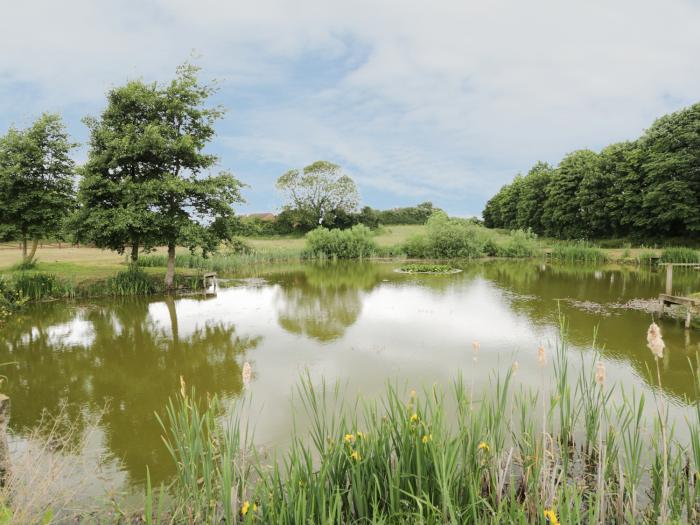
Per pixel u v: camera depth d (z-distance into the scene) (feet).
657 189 108.88
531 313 42.16
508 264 98.58
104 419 20.34
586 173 132.26
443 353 29.14
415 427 10.88
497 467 12.09
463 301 49.44
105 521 12.33
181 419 11.84
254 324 39.60
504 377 23.93
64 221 57.62
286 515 9.28
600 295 52.70
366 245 120.78
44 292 53.83
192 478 10.39
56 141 67.56
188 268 83.71
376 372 25.54
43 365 28.73
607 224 134.10
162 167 61.82
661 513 9.82
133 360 29.58
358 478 10.13
